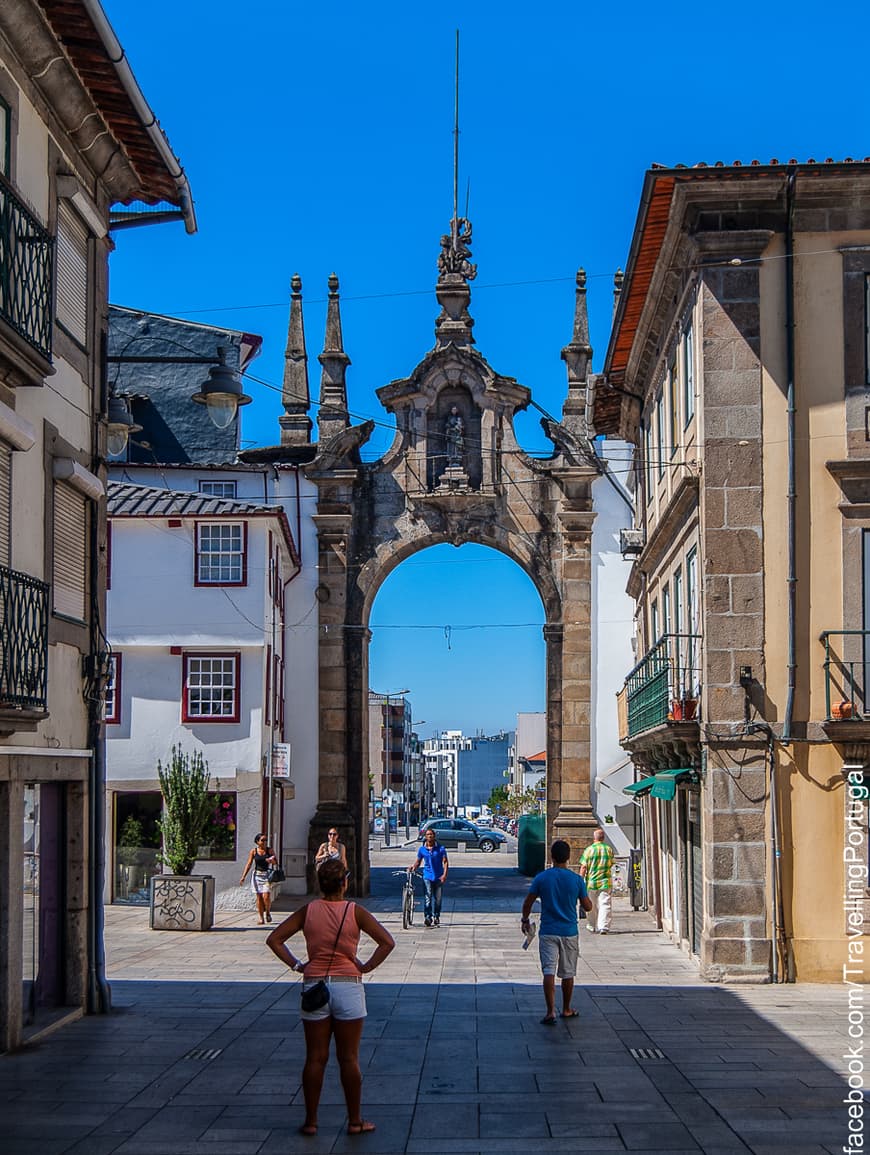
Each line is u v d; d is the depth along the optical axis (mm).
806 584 17281
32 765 13328
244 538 29078
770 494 17391
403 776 123000
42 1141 9562
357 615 32594
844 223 17547
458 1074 11719
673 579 21766
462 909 29469
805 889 17031
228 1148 9359
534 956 20859
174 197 16781
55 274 14180
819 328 17500
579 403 32906
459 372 32969
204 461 38469
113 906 28625
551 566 32688
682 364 19500
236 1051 12789
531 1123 9992
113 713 28922
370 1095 10930
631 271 20516
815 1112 10281
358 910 9852
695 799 19734
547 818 32344
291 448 34875
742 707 17188
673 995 16250
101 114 15070
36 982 14086
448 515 32656
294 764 32750
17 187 13055
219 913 28109
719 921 17062
